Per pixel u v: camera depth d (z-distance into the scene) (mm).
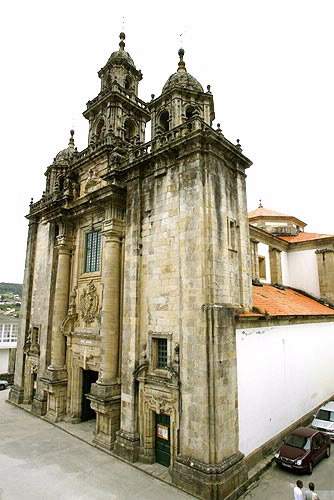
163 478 14734
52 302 25531
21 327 29703
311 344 23391
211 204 15984
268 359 18297
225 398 14383
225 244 16438
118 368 19266
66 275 24859
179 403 15211
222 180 17312
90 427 21281
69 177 26766
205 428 13758
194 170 16453
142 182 19562
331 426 19109
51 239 26516
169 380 15812
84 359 21969
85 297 23109
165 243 17547
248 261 18562
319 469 15766
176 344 15961
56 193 28078
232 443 14383
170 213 17609
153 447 16438
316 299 31375
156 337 16875
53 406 23000
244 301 17562
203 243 15453
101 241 22875
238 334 16234
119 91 26891
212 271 15164
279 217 37656
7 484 14516
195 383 14477
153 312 17406
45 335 25219
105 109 27328
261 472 15344
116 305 19844
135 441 16656
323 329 25562
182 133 17703
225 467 13523
